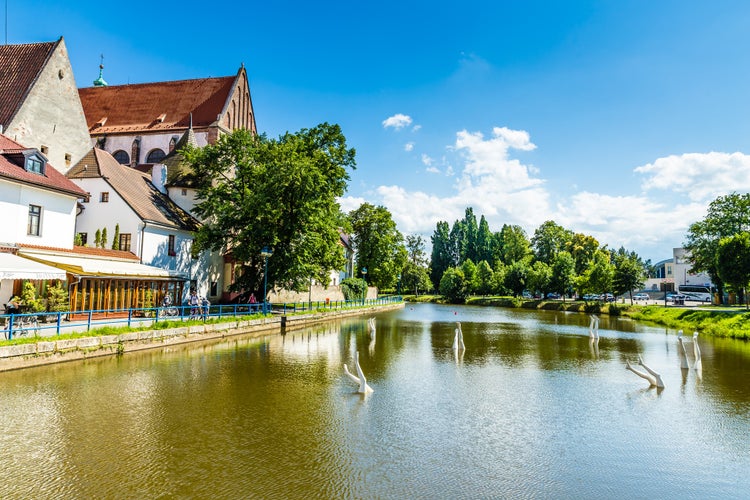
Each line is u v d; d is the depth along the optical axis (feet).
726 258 131.34
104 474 28.22
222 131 172.55
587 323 149.69
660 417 42.80
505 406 45.96
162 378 53.83
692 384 56.80
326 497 25.95
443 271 383.86
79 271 78.28
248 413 41.39
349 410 43.21
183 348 76.59
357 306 182.29
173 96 183.93
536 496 26.96
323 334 105.60
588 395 50.78
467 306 276.62
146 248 112.68
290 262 116.37
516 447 34.73
